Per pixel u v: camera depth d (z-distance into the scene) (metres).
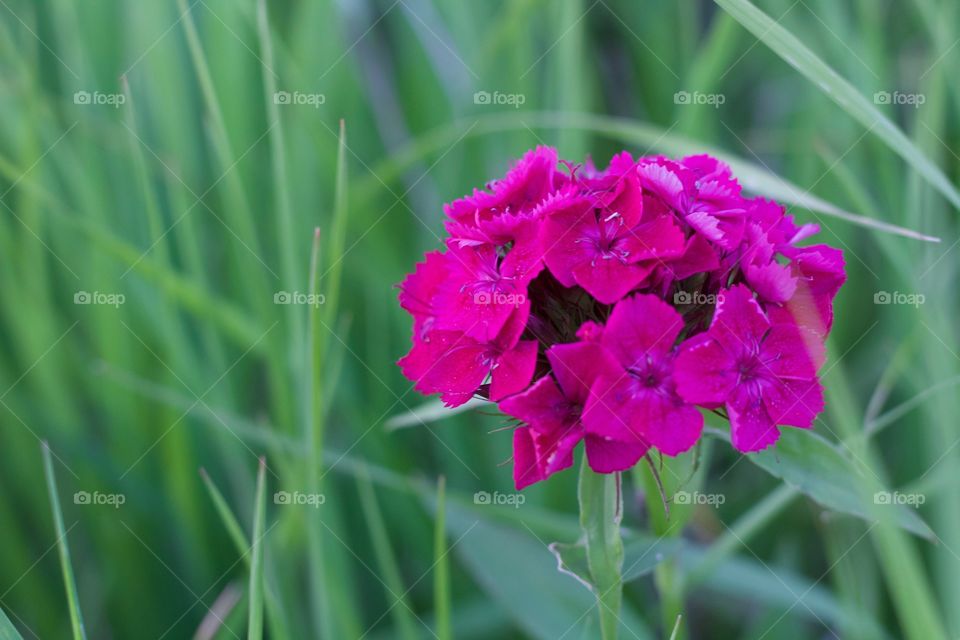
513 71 0.66
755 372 0.51
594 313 0.52
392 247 0.65
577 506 0.63
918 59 0.73
